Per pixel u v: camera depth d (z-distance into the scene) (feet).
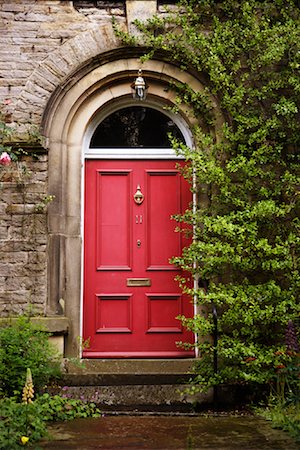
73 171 19.02
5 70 19.03
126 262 19.38
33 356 15.89
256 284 17.97
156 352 18.85
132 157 19.94
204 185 18.90
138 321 19.06
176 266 19.25
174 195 19.76
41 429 12.62
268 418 14.46
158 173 19.90
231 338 16.70
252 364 15.78
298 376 15.25
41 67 19.07
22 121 18.78
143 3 19.48
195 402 16.55
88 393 16.79
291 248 17.52
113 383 17.07
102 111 20.02
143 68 19.40
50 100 18.92
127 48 19.24
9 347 15.66
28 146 18.54
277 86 18.44
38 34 19.25
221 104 18.79
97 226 19.48
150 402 16.79
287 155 18.47
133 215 19.61
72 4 19.47
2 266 18.12
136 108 20.43
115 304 19.16
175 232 19.53
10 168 18.57
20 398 15.08
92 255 19.31
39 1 19.42
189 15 19.20
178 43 18.99
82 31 19.31
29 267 18.17
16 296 18.02
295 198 18.10
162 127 20.38
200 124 19.43
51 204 18.51
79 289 18.51
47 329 17.58
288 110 17.63
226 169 18.17
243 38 18.66
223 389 16.81
